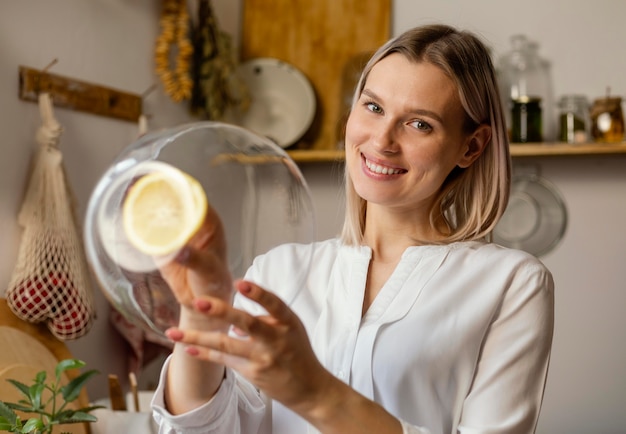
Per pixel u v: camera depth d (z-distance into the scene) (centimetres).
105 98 252
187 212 71
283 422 121
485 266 120
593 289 280
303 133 299
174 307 74
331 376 87
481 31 292
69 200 223
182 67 278
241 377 117
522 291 117
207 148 73
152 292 73
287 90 304
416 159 113
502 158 125
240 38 316
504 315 117
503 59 279
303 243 80
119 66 261
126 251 71
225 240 72
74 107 238
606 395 278
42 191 216
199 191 71
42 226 214
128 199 71
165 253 71
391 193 115
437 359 115
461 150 120
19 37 218
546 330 117
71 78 237
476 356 116
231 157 74
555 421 281
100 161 253
